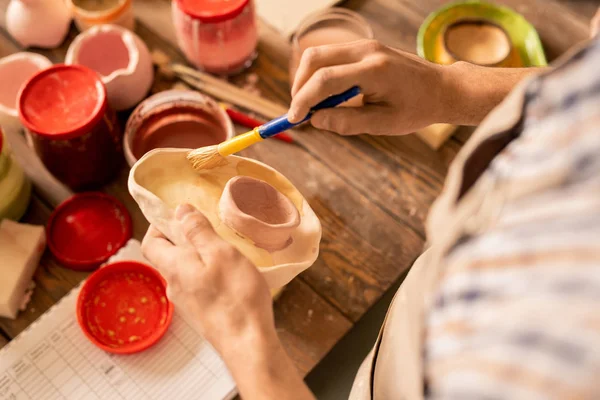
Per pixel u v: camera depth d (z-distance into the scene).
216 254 0.41
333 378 0.71
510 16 0.91
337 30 0.84
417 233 0.78
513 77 0.60
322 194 0.80
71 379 0.67
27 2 0.82
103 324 0.70
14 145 0.81
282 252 0.50
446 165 0.83
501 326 0.26
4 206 0.72
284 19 0.92
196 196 0.51
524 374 0.25
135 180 0.48
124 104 0.82
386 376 0.45
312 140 0.83
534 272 0.26
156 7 0.93
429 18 0.90
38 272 0.74
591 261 0.24
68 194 0.80
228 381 0.68
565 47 0.92
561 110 0.28
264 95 0.87
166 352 0.69
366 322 0.73
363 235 0.78
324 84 0.54
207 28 0.78
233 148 0.54
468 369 0.27
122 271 0.72
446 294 0.30
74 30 0.90
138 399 0.67
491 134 0.33
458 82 0.59
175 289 0.43
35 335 0.69
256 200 0.49
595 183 0.25
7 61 0.80
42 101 0.70
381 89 0.57
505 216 0.29
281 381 0.38
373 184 0.81
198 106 0.79
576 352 0.23
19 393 0.66
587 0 0.96
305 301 0.73
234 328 0.40
